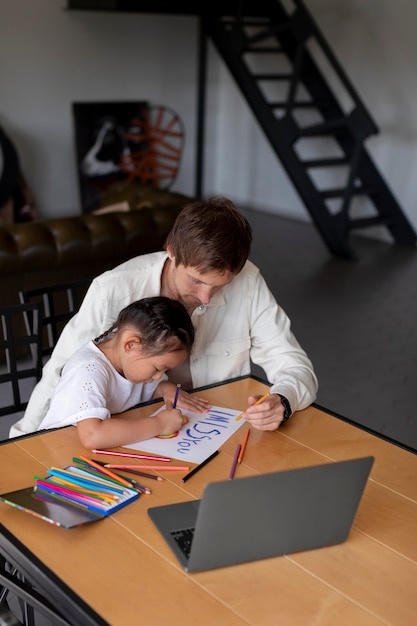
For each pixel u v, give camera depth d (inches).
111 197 212.2
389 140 267.0
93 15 286.0
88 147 295.4
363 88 270.8
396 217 266.7
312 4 279.3
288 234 278.8
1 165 275.1
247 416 71.2
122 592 48.7
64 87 288.0
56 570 50.4
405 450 69.9
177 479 62.2
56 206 298.5
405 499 62.1
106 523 55.7
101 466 62.6
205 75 294.4
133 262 79.3
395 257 253.0
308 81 280.4
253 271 83.7
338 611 48.5
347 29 270.2
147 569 51.0
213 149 336.5
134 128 306.3
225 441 69.2
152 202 197.9
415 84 254.7
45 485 58.8
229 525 50.1
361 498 58.8
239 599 48.8
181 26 309.6
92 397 67.6
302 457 67.4
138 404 74.3
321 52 280.2
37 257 142.9
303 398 76.4
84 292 149.6
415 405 147.0
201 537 49.5
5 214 263.3
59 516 54.7
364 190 258.4
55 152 292.4
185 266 68.7
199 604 48.1
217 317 82.4
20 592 55.1
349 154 275.7
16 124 281.0
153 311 66.4
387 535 57.2
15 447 65.3
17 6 268.5
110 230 150.9
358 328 187.0
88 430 65.8
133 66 302.5
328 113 278.2
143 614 46.8
